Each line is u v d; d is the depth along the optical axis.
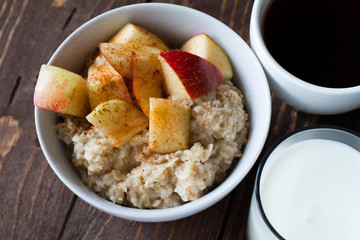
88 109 0.39
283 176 0.38
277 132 0.44
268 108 0.38
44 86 0.38
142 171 0.38
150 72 0.39
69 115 0.40
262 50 0.38
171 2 0.47
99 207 0.36
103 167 0.38
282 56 0.41
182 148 0.38
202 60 0.39
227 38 0.40
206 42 0.40
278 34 0.41
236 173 0.37
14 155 0.44
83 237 0.42
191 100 0.38
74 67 0.41
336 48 0.41
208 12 0.47
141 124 0.39
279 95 0.41
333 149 0.38
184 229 0.42
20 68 0.46
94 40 0.41
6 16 0.47
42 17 0.47
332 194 0.37
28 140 0.44
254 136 0.39
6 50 0.46
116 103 0.38
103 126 0.38
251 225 0.38
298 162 0.38
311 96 0.38
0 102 0.45
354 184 0.37
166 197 0.38
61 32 0.47
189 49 0.41
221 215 0.42
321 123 0.44
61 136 0.40
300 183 0.37
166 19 0.41
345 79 0.40
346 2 0.42
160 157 0.38
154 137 0.37
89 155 0.38
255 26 0.38
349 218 0.36
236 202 0.43
